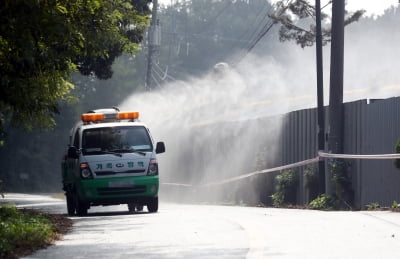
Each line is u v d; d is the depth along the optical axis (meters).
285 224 28.47
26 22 26.81
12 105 30.27
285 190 55.03
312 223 28.58
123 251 22.14
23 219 30.36
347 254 20.36
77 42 30.91
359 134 46.47
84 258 20.88
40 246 23.58
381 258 19.53
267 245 22.42
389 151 42.19
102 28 34.22
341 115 49.06
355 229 25.89
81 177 41.38
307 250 21.25
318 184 51.56
